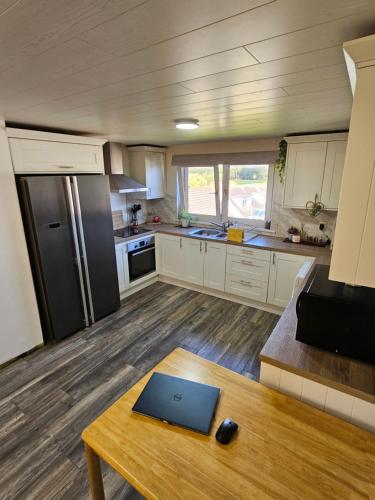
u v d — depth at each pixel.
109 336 2.96
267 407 1.16
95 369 2.46
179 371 1.37
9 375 2.38
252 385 1.28
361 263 0.94
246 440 1.02
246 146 3.65
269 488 0.87
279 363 1.22
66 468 1.62
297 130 2.85
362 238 0.92
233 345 2.81
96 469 1.13
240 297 3.70
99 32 0.82
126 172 4.24
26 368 2.47
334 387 1.12
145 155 4.06
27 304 2.61
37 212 2.52
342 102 1.68
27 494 1.50
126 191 3.62
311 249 3.14
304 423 1.09
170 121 2.29
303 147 3.00
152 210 4.78
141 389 1.27
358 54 0.79
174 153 4.33
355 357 1.23
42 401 2.11
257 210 3.87
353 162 0.88
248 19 0.75
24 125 2.43
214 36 0.85
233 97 1.56
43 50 0.93
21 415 1.98
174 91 1.43
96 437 1.04
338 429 1.06
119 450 0.99
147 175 4.15
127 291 3.91
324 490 0.87
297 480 0.89
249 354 2.68
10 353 2.53
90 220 2.99
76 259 2.89
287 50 0.95
